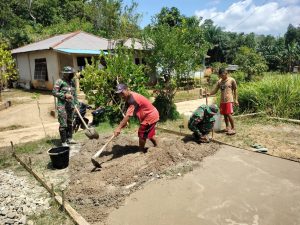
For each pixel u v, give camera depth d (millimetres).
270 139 7445
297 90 10008
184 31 9758
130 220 4086
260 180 5105
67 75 6965
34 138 8484
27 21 43500
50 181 5324
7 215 4051
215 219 4020
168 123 9438
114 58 9602
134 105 6094
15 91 21219
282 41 58469
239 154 6391
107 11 21781
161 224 3963
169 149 6277
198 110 6961
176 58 9500
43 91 20344
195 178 5266
